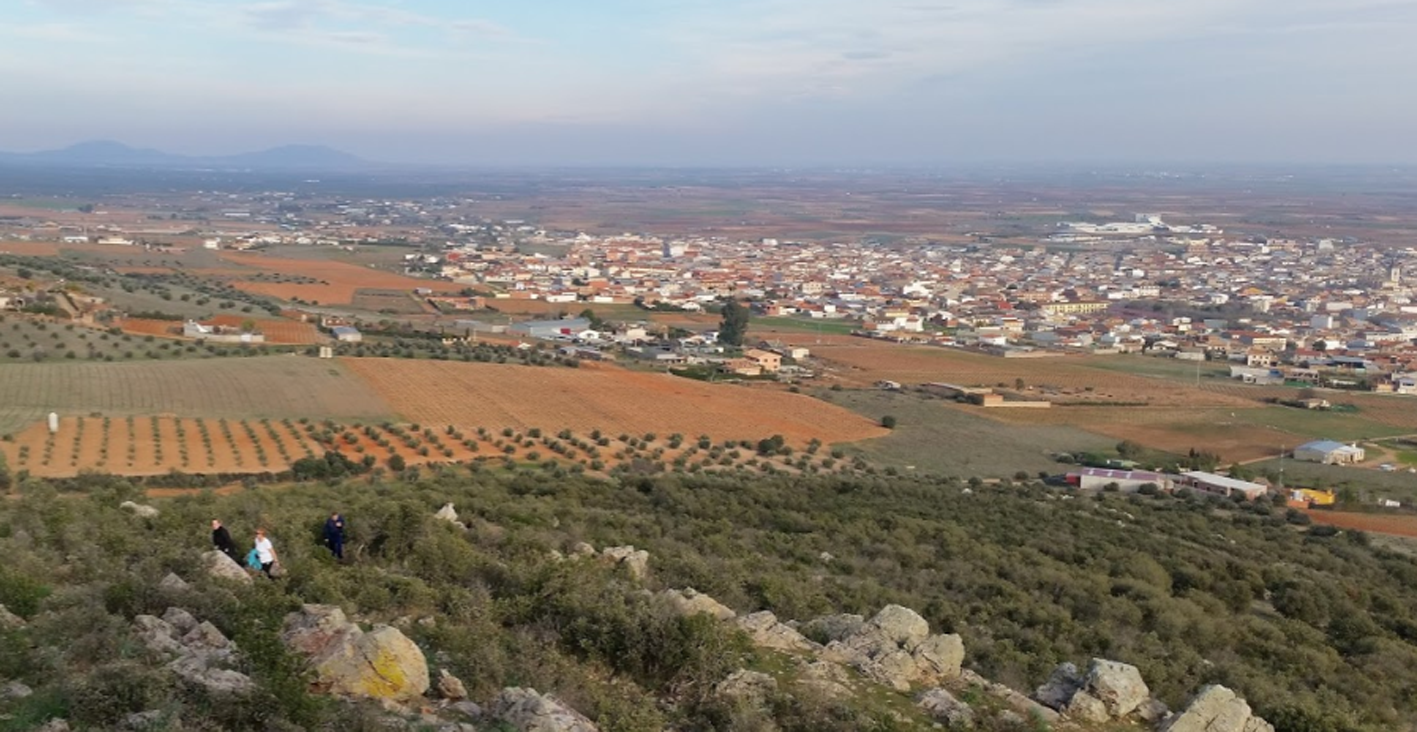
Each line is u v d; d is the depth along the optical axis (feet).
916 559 166.30
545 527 141.18
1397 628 166.91
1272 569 196.03
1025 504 256.52
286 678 51.37
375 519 103.86
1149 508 283.79
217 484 222.69
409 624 72.28
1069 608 141.69
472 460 269.44
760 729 63.00
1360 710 110.42
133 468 225.97
